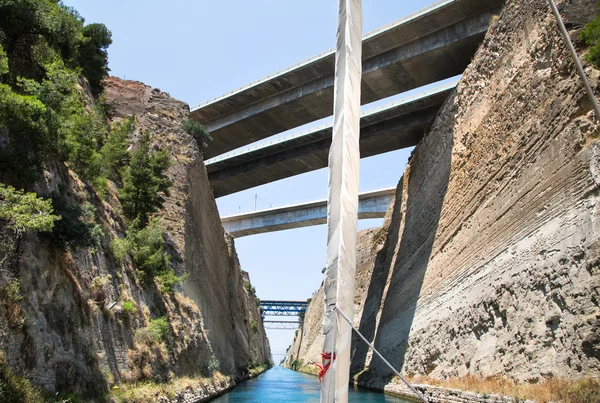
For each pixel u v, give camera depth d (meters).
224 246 53.19
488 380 18.80
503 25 23.19
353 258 9.38
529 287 17.14
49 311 12.39
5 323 10.14
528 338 16.77
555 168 16.70
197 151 39.75
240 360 53.56
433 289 28.06
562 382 14.02
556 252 15.75
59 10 18.53
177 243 30.95
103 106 29.38
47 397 10.84
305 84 44.34
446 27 37.16
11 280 10.77
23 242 11.67
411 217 36.69
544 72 18.45
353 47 11.27
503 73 22.53
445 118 30.69
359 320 50.81
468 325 22.08
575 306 14.38
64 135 15.55
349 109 10.60
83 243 13.71
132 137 33.16
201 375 27.56
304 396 30.52
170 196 32.94
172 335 23.88
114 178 27.16
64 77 15.45
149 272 23.95
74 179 18.05
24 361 10.57
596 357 13.22
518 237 18.70
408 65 39.31
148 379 18.39
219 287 45.09
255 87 45.16
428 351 26.64
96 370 14.06
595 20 15.89
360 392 31.98
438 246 28.70
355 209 9.78
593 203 14.28
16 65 15.58
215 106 48.09
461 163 26.89
